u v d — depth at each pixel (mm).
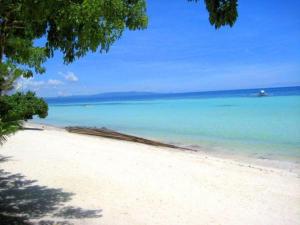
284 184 12891
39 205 9742
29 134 24266
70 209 9508
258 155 19266
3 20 6895
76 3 5742
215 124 34562
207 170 14711
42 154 16797
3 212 9039
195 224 8750
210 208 10008
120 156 17062
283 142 23219
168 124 36219
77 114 57531
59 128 33000
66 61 7125
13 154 16594
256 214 9672
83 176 12938
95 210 9500
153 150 19734
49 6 5641
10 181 12070
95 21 5680
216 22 5602
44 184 11820
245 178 13570
